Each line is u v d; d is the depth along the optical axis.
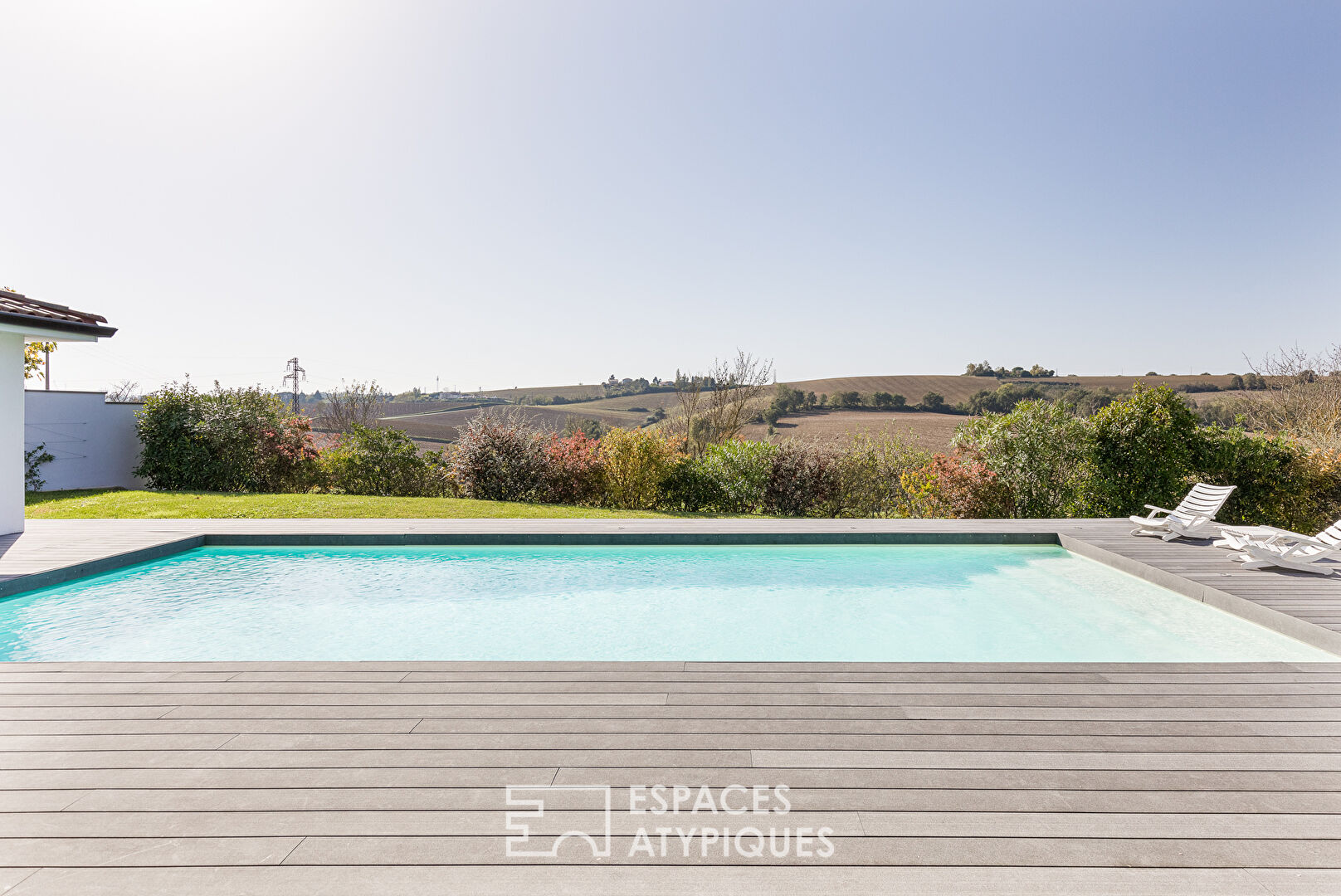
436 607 6.30
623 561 8.02
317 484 13.52
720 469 12.59
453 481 12.72
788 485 12.41
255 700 3.18
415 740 2.75
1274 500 11.58
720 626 5.80
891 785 2.38
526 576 7.41
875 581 7.24
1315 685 3.41
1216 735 2.82
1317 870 1.90
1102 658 4.91
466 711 3.06
